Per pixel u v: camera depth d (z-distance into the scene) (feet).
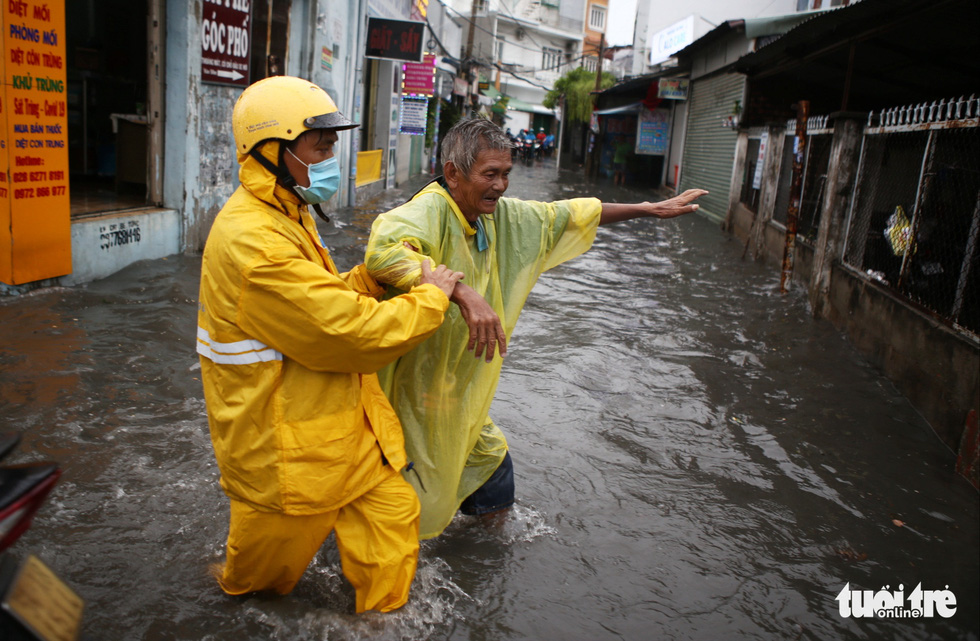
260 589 8.35
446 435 8.93
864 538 11.19
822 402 16.67
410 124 57.11
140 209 23.08
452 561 9.62
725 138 54.13
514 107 172.45
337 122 7.10
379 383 8.79
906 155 22.57
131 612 8.06
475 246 9.02
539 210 9.69
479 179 8.20
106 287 19.61
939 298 17.56
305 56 34.17
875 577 10.20
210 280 7.02
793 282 30.07
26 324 16.12
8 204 16.98
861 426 15.44
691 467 13.12
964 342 14.62
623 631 8.67
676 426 14.88
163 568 8.89
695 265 33.94
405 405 8.79
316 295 6.72
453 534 10.26
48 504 9.90
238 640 7.79
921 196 18.45
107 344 15.64
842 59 36.01
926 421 15.81
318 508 7.32
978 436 13.10
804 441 14.55
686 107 69.21
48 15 17.34
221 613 8.15
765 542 10.88
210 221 26.40
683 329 22.22
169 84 23.70
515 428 14.11
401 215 8.09
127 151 24.47
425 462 8.91
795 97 45.42
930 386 15.87
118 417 12.57
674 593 9.49
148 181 23.88
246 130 7.00
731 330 22.45
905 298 18.38
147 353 15.48
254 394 7.04
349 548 7.80
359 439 7.59
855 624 9.15
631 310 24.29
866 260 22.68
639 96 91.97
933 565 10.59
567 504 11.50
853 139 23.70
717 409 15.89
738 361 19.31
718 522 11.34
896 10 23.32
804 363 19.42
